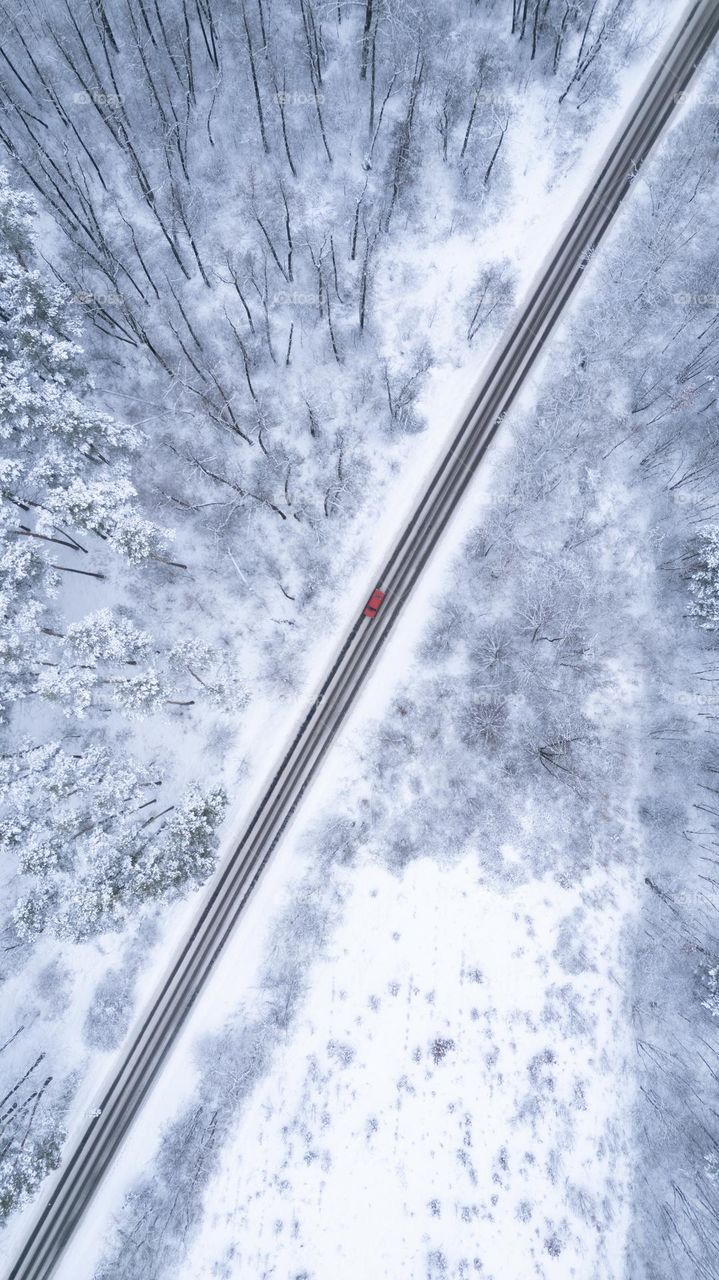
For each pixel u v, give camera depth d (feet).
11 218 89.71
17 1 109.60
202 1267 107.14
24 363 90.84
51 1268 111.14
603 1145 107.96
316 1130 109.91
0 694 98.84
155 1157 112.68
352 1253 105.50
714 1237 102.78
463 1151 108.37
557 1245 104.68
